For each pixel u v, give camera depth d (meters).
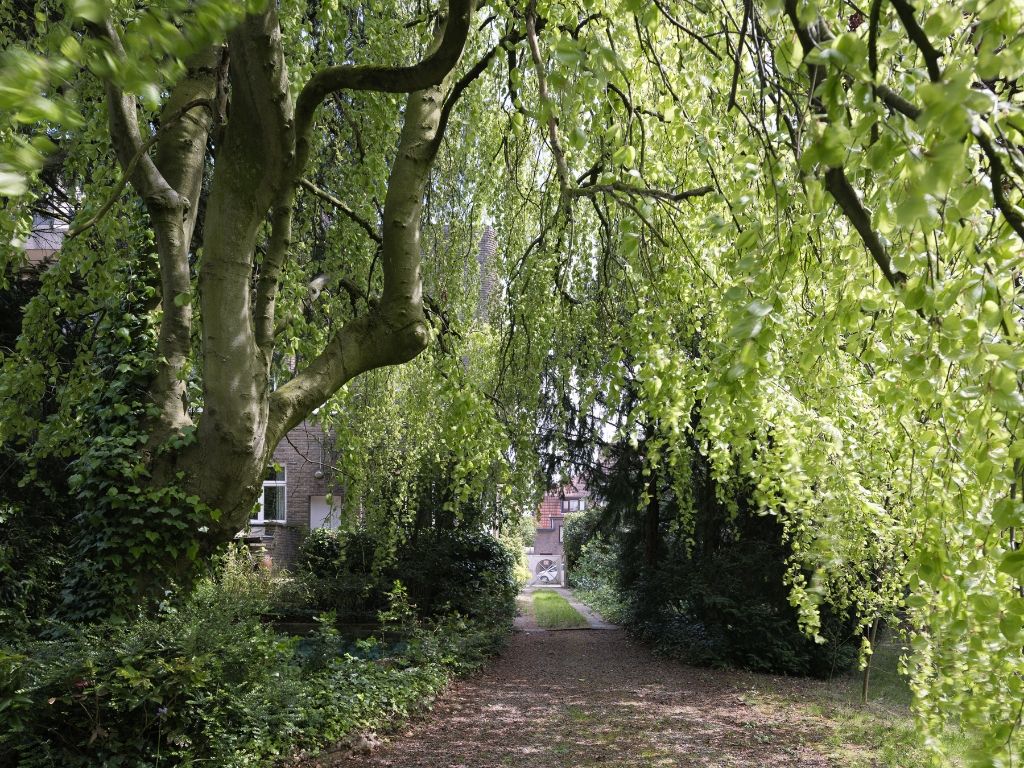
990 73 1.25
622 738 6.21
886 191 1.67
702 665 9.57
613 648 11.01
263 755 4.73
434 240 6.93
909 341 2.52
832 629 8.80
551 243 6.02
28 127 3.34
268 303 4.40
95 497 4.68
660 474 7.12
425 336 4.66
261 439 4.38
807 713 7.09
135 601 4.56
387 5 5.95
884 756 5.64
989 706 2.21
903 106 1.36
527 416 6.62
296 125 3.94
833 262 2.61
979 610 1.78
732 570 9.80
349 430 6.83
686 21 3.89
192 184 5.30
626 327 4.07
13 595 6.49
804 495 3.57
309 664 6.89
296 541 14.92
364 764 5.25
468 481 8.27
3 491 6.80
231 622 4.96
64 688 3.80
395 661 7.57
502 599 11.01
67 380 5.42
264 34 3.59
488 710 7.04
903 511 3.82
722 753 5.80
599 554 17.11
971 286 1.66
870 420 3.67
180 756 4.09
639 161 3.83
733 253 2.85
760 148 2.78
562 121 2.56
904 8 1.29
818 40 1.65
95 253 5.04
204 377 4.28
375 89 3.67
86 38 1.26
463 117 6.70
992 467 1.70
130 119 4.49
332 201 5.38
